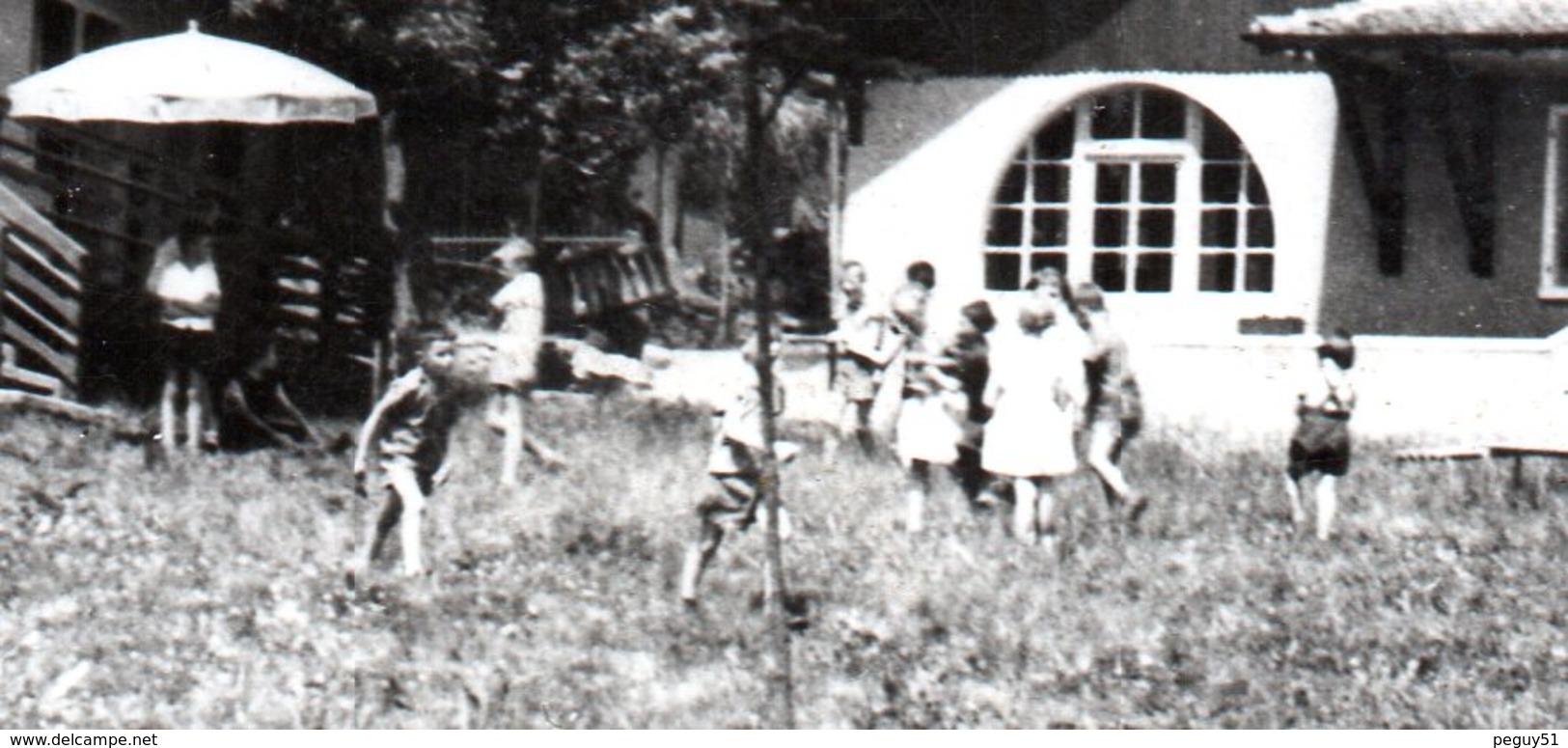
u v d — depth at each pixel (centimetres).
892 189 2342
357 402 2039
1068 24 2306
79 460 1456
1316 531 1465
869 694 1014
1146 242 2316
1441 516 1555
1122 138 2317
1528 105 2178
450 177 2630
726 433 1162
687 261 3334
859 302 1888
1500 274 2195
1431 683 1070
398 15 2177
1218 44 2267
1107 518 1477
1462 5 2064
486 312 2558
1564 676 1095
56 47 2009
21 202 1658
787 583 1221
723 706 988
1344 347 1437
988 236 2339
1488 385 2123
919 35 2325
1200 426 2048
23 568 1153
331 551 1266
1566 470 1756
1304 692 1041
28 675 988
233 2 2169
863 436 1830
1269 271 2280
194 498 1383
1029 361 1359
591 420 2028
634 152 2367
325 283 2008
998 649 1106
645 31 2198
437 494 1486
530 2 2191
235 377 1656
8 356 1642
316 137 2412
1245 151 2286
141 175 2167
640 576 1240
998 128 2320
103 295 1784
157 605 1108
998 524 1445
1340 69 2138
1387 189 2192
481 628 1106
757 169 948
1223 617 1185
